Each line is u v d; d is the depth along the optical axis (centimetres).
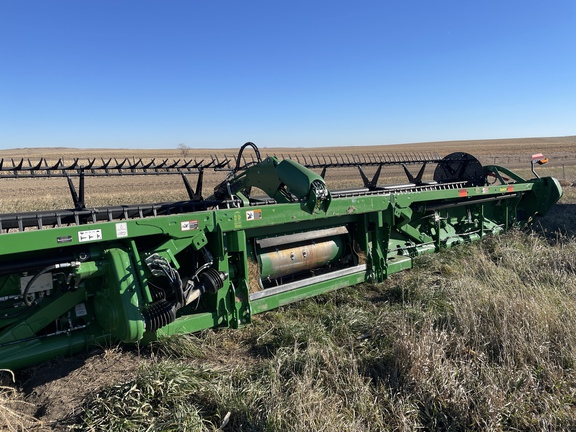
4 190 2538
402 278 659
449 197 756
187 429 288
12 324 375
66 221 475
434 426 303
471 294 492
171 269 382
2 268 339
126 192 2203
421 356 346
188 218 422
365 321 470
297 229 561
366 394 325
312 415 284
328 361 362
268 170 578
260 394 323
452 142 12612
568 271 628
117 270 366
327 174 3238
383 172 3375
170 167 565
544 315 420
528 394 328
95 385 351
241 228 462
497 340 395
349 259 637
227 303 469
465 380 336
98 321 404
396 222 687
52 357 386
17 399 339
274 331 468
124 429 291
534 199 1041
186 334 431
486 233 911
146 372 346
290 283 541
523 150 7438
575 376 348
